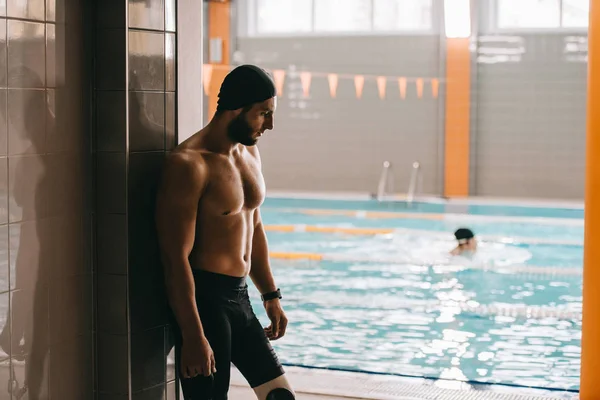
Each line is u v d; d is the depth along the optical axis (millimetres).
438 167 14727
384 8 14789
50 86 2967
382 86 14844
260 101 3012
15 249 2844
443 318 6719
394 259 9391
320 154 15250
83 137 3145
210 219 3059
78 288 3176
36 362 2980
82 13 3104
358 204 13906
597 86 3662
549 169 14211
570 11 13945
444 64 14523
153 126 3275
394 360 5469
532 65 14141
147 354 3326
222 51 15391
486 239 10633
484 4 14273
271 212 13211
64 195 3066
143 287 3283
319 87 15141
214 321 3074
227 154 3102
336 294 7695
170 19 3314
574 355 5555
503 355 5574
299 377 4402
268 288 3512
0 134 2744
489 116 14414
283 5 15180
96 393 3299
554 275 8539
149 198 3277
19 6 2807
